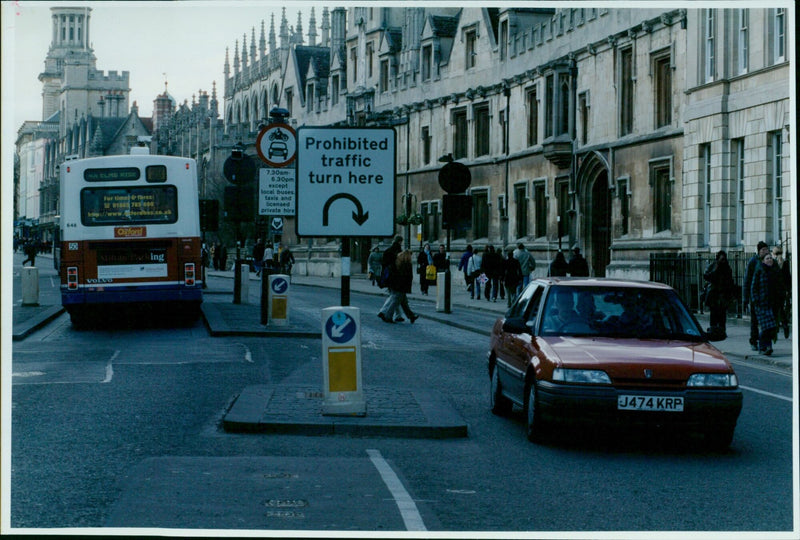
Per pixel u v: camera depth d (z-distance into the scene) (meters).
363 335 22.53
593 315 11.10
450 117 54.03
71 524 6.95
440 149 55.31
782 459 9.90
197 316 26.81
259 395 12.47
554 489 8.39
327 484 8.29
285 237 77.94
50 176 167.38
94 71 167.75
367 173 11.66
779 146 28.38
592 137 40.38
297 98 77.94
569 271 30.62
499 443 10.48
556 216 43.62
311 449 9.90
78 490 7.98
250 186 24.30
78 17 174.62
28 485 8.13
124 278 22.81
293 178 23.28
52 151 167.38
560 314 11.12
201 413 11.81
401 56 60.41
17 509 7.37
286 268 52.91
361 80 65.06
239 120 101.25
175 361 16.75
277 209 23.33
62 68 178.00
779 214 28.38
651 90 35.94
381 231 11.67
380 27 62.97
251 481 8.35
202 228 30.36
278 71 88.88
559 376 9.96
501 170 49.06
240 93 100.69
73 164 22.70
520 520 7.33
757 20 28.95
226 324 22.44
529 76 45.53
